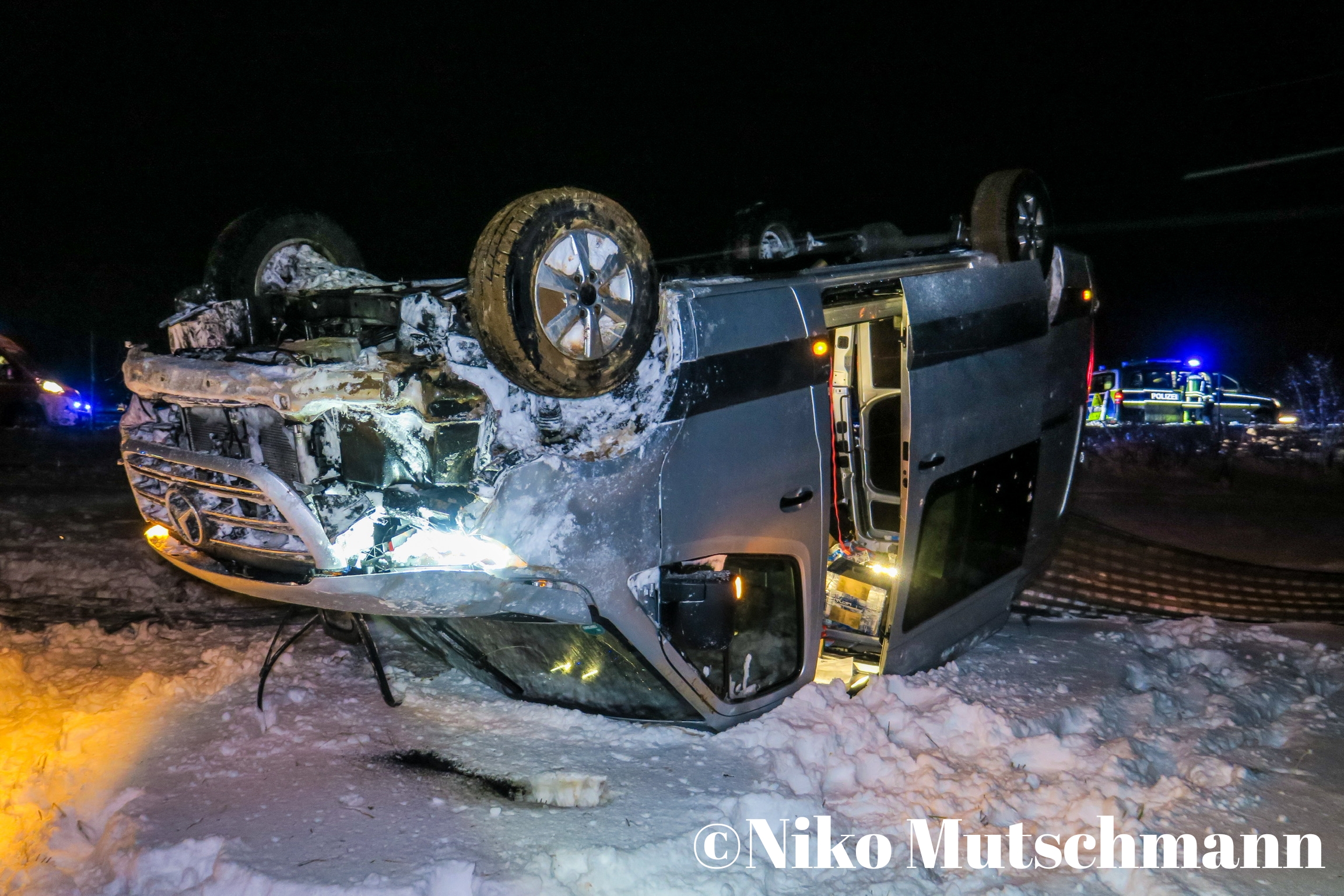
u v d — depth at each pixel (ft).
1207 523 37.45
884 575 19.30
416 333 13.08
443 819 12.42
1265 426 64.44
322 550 12.62
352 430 13.17
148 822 12.19
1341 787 14.05
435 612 12.94
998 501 18.75
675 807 12.76
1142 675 18.75
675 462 13.76
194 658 19.48
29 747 14.76
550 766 14.10
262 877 10.89
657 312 13.28
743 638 15.08
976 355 17.65
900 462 17.92
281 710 15.96
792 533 15.25
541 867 11.27
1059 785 13.76
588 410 13.19
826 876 11.71
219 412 14.05
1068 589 24.40
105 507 35.70
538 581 13.09
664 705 14.87
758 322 14.71
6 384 60.59
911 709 15.94
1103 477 48.83
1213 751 15.25
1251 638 21.22
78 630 20.53
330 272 16.92
